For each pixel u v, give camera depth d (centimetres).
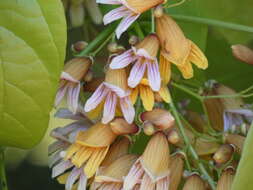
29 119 20
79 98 24
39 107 20
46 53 20
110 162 22
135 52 21
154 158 21
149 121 22
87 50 23
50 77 20
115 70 21
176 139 22
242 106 24
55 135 24
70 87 22
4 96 20
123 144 22
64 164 23
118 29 21
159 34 22
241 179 19
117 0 21
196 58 22
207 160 23
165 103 23
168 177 21
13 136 20
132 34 24
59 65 20
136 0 21
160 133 22
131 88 21
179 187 24
